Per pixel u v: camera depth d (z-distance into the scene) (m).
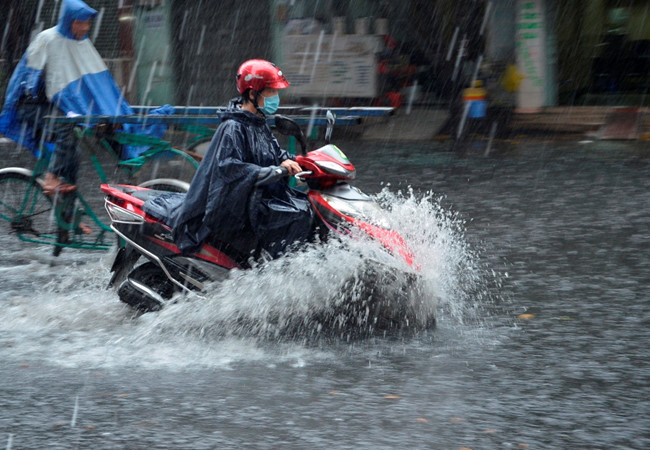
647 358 10.07
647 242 15.84
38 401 8.97
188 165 15.26
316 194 11.20
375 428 8.18
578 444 7.78
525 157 27.48
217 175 10.85
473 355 10.29
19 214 15.48
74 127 14.31
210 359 10.26
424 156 28.47
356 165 27.03
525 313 11.99
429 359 10.17
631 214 18.42
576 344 10.63
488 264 14.77
